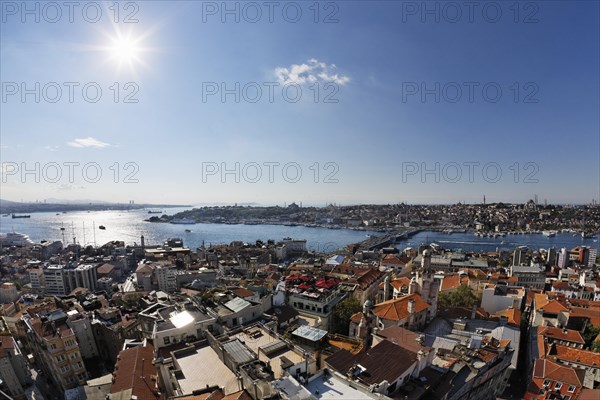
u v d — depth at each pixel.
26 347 111.06
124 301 145.25
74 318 108.44
